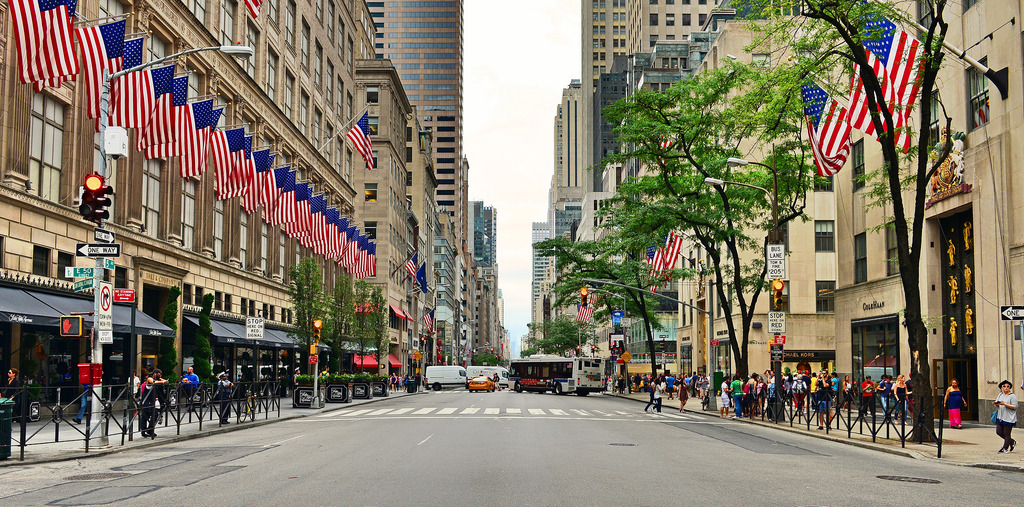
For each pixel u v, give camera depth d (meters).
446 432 24.03
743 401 36.41
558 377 70.56
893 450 19.69
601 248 63.34
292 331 47.69
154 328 33.81
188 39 39.28
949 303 31.12
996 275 27.34
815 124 27.23
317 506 10.66
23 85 27.11
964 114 29.38
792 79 22.95
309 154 61.31
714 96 35.91
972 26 28.91
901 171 32.84
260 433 24.55
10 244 26.48
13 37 26.75
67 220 29.62
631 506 10.77
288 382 56.56
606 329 132.38
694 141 37.59
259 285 51.72
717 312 64.56
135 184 35.06
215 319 43.59
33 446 19.05
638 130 36.53
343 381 46.50
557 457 16.91
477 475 13.81
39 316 25.55
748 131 33.28
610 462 16.11
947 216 31.09
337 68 72.31
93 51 23.41
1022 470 16.12
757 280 38.22
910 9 32.84
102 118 31.98
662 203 37.16
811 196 59.19
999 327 27.14
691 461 16.62
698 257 70.75
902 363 33.03
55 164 29.59
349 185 75.88
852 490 12.77
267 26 51.62
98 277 18.56
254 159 37.94
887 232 35.03
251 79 47.28
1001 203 27.03
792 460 17.41
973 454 18.80
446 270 159.62
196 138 28.92
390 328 93.00
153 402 22.33
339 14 73.19
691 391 63.34
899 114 24.33
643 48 144.38
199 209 42.72
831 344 58.16
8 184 26.22
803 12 22.34
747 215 38.59
